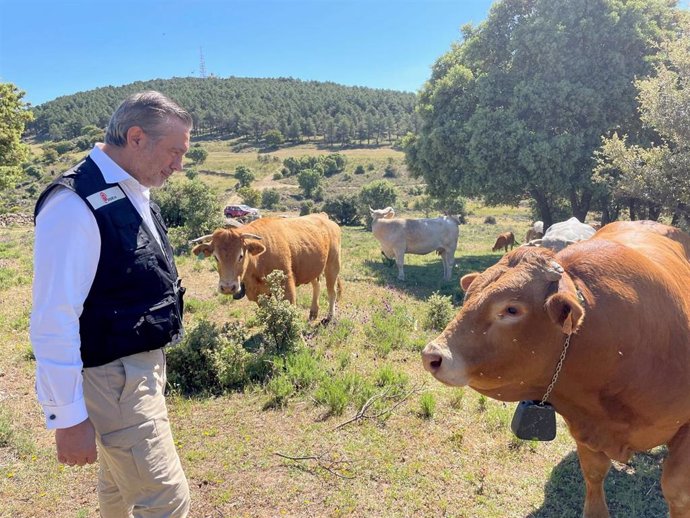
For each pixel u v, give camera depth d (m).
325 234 9.09
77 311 2.04
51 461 4.45
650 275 2.93
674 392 2.86
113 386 2.26
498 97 21.08
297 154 120.94
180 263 14.52
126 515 2.89
